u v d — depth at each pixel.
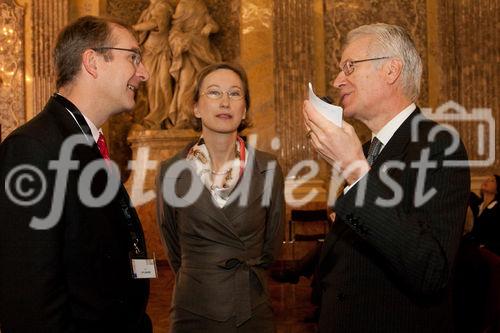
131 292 1.96
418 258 1.52
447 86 9.59
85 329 1.72
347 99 1.94
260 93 9.35
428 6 9.78
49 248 1.59
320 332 1.95
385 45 1.86
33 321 1.55
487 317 3.05
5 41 9.03
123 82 1.93
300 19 9.50
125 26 2.00
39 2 9.05
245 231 2.53
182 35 8.91
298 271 5.56
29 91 9.07
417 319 1.74
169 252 2.79
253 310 2.46
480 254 3.15
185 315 2.49
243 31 9.44
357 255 1.83
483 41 9.54
